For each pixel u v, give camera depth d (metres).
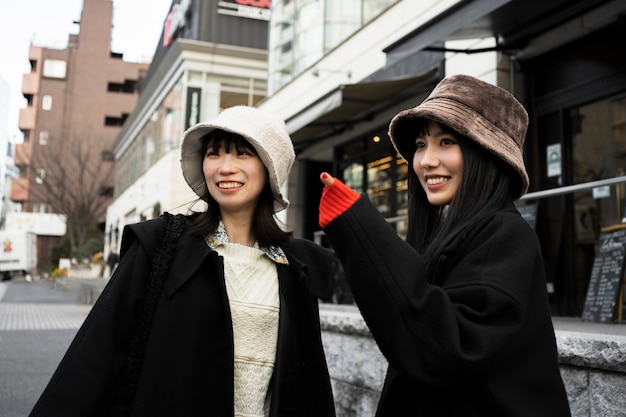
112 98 63.34
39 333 9.69
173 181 21.89
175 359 1.48
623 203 4.57
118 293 1.50
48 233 58.25
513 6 5.12
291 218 12.36
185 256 1.59
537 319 1.25
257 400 1.62
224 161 1.69
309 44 12.00
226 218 1.81
